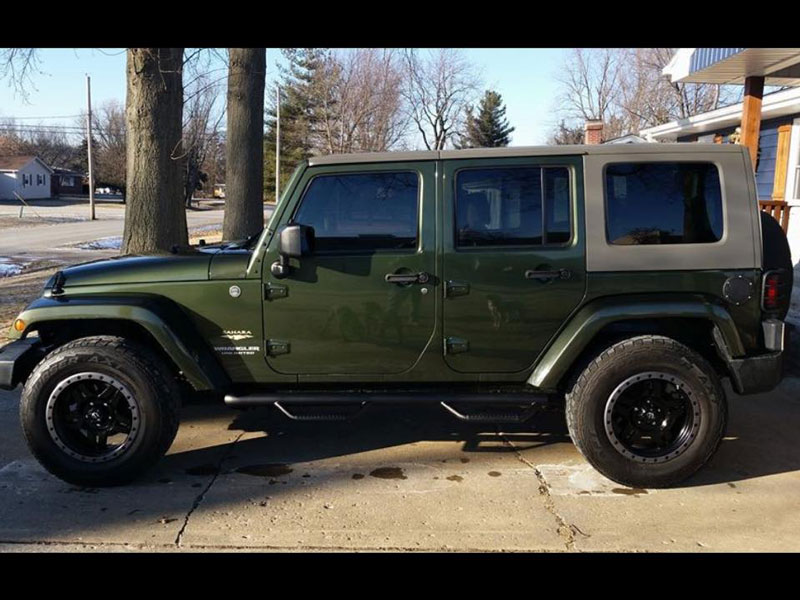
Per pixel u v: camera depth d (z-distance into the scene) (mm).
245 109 12547
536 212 4043
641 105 40094
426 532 3463
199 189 82812
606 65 44719
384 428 5078
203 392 4234
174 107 8242
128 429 4039
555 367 4000
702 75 10797
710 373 3893
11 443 4770
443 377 4145
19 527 3520
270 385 4246
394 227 4062
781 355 3996
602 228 4000
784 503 3785
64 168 93812
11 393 5973
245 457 4512
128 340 4059
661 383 3955
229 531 3480
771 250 4145
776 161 13250
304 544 3348
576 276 4004
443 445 4734
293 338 4105
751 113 10750
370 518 3617
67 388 3943
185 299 4109
